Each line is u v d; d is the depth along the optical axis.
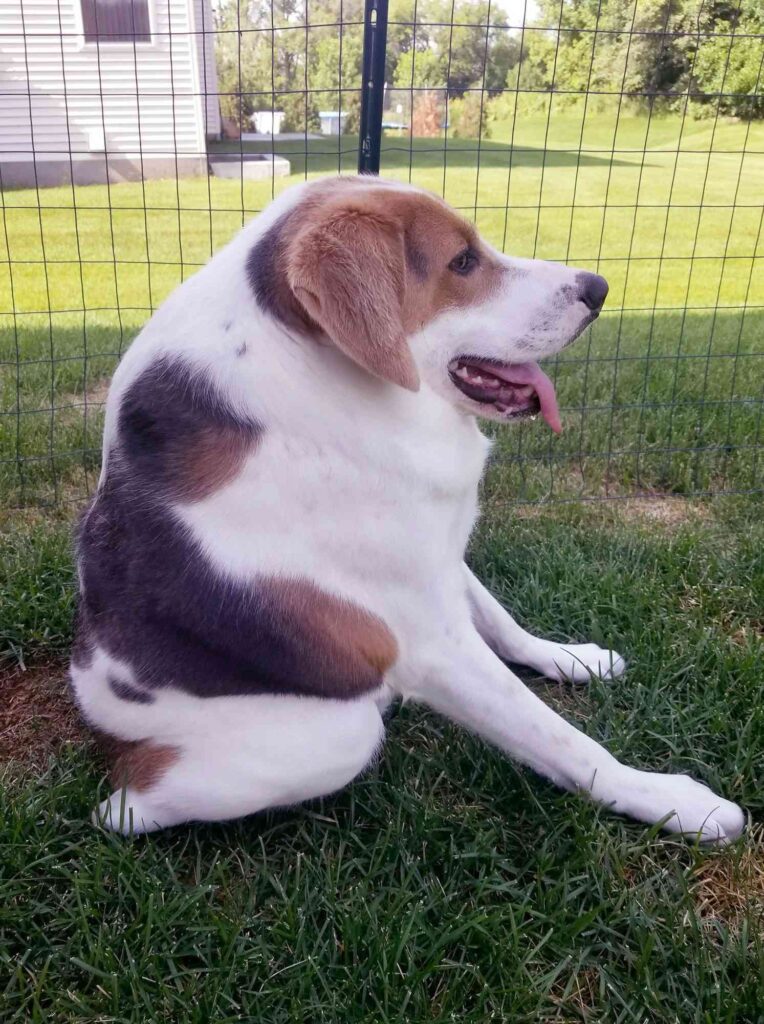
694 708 0.76
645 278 2.31
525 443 1.27
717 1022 0.51
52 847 0.65
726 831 0.65
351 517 0.60
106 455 0.64
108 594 0.63
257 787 0.62
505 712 0.65
